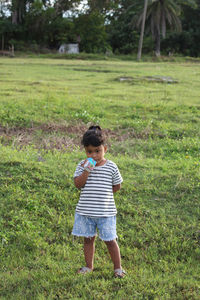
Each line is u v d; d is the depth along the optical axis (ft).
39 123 27.89
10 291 10.34
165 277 11.02
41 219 14.33
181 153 22.77
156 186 17.15
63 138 24.99
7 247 12.68
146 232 13.56
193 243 12.96
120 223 14.23
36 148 22.86
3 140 24.21
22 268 11.56
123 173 18.57
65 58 112.68
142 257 12.25
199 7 138.21
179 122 29.71
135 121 29.22
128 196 16.11
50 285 10.53
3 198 15.55
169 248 12.67
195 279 11.00
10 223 13.79
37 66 75.15
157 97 39.91
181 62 110.42
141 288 10.37
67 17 144.77
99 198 10.50
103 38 140.77
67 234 13.52
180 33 139.13
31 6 140.26
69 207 15.25
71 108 32.45
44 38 141.38
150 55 126.62
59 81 51.31
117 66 80.12
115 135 26.21
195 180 17.61
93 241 11.13
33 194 15.97
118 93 41.70
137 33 139.74
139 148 23.68
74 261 11.91
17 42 136.46
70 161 19.89
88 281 10.68
